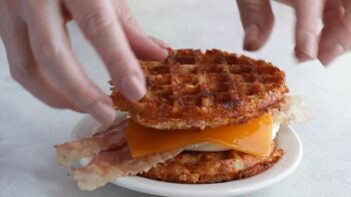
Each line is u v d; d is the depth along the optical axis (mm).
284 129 463
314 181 432
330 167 448
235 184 400
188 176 402
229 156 416
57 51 336
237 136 418
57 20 340
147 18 773
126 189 414
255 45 459
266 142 421
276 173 414
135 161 406
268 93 425
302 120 456
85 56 627
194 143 411
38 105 516
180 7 833
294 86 577
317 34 409
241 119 412
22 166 434
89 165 402
